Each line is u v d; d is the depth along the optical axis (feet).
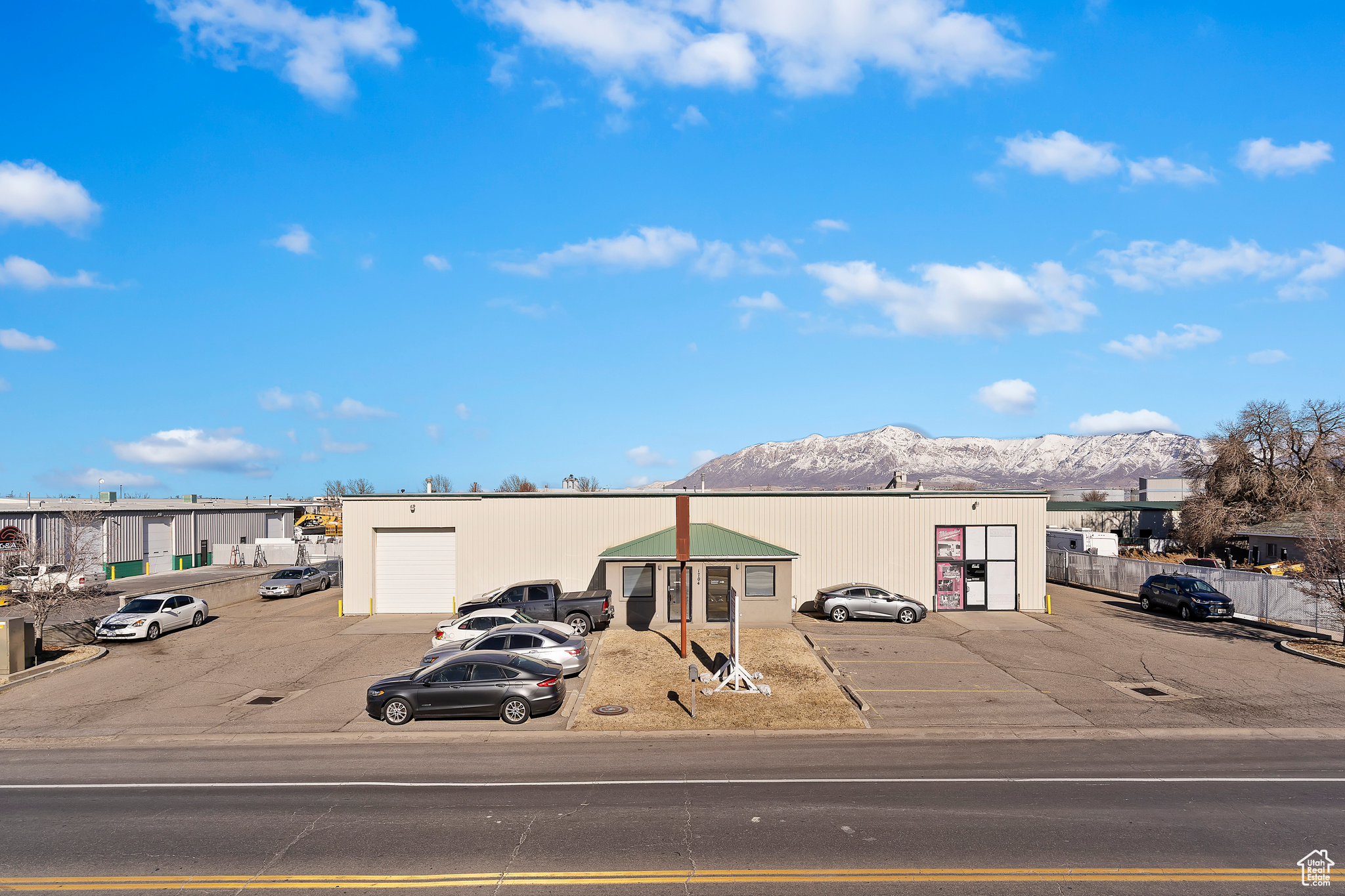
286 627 103.76
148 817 40.78
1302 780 44.98
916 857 34.35
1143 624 99.55
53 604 87.10
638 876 32.81
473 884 32.35
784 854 34.76
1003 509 111.04
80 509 162.50
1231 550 191.52
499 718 59.57
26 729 60.34
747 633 92.22
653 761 49.55
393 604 113.70
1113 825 37.88
